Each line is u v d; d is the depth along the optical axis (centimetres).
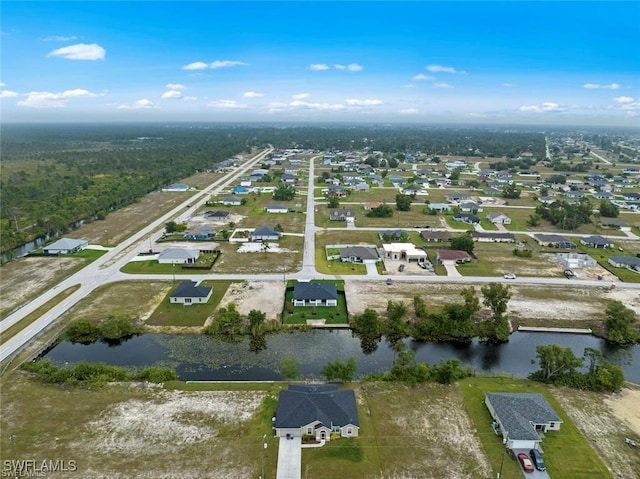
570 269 8844
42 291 7431
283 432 4144
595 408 4684
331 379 5078
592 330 6512
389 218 12975
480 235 10869
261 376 5234
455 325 6259
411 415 4519
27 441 4044
